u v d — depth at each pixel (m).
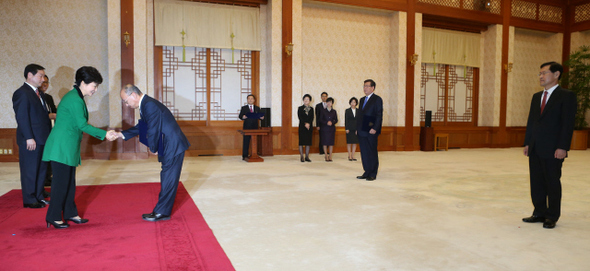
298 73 9.27
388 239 2.95
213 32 8.88
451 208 3.98
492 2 11.52
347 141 8.22
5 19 7.48
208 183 5.29
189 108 8.94
